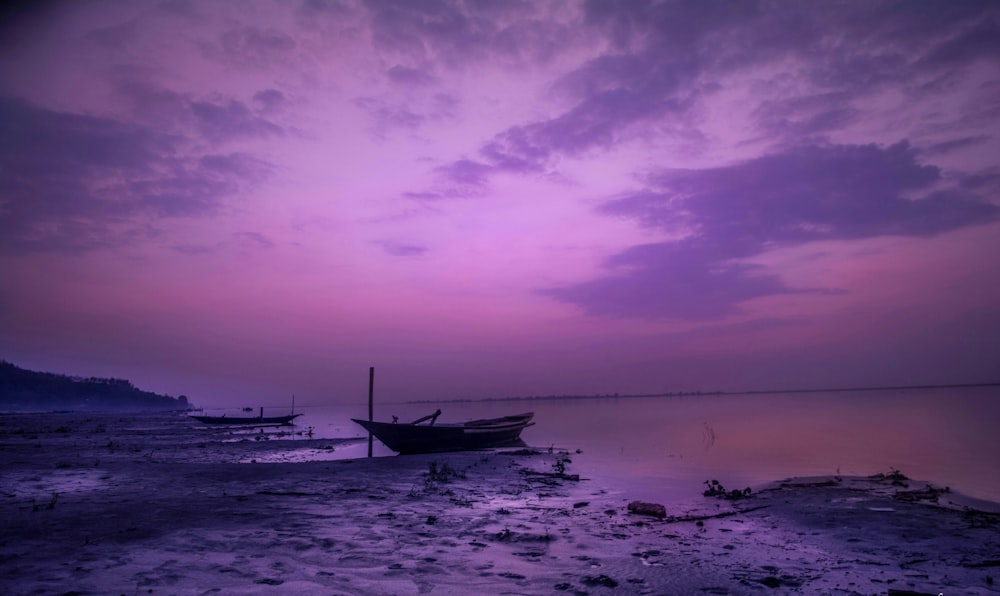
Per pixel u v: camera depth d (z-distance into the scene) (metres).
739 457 21.44
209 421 67.56
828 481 14.48
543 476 16.69
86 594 5.02
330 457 25.38
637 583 6.10
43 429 49.88
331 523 8.88
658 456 22.36
